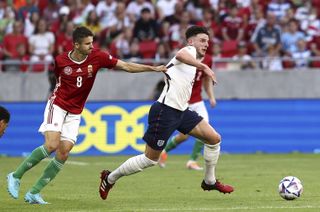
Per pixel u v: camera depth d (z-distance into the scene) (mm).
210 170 34594
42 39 76188
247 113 67562
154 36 76875
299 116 67500
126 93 72875
